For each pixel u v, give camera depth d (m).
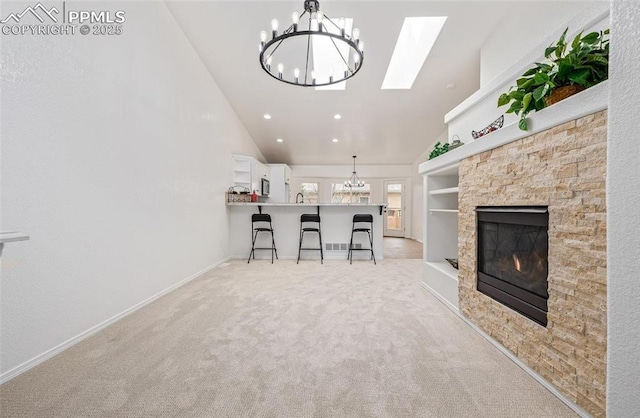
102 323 1.98
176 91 3.03
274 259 4.79
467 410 1.17
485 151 1.86
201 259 3.65
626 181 0.69
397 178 8.32
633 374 0.67
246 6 2.77
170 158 2.90
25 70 1.50
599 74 1.22
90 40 1.91
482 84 3.13
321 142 6.62
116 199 2.14
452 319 2.14
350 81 4.09
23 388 1.32
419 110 4.96
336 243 4.84
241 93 4.45
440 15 2.75
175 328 1.98
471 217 2.03
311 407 1.19
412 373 1.43
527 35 2.41
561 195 1.25
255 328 1.97
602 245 1.06
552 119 1.29
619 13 0.71
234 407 1.19
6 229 1.41
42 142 1.58
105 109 2.04
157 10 2.68
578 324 1.16
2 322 1.39
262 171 6.20
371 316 2.19
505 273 1.69
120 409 1.18
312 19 2.16
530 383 1.36
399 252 5.52
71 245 1.75
